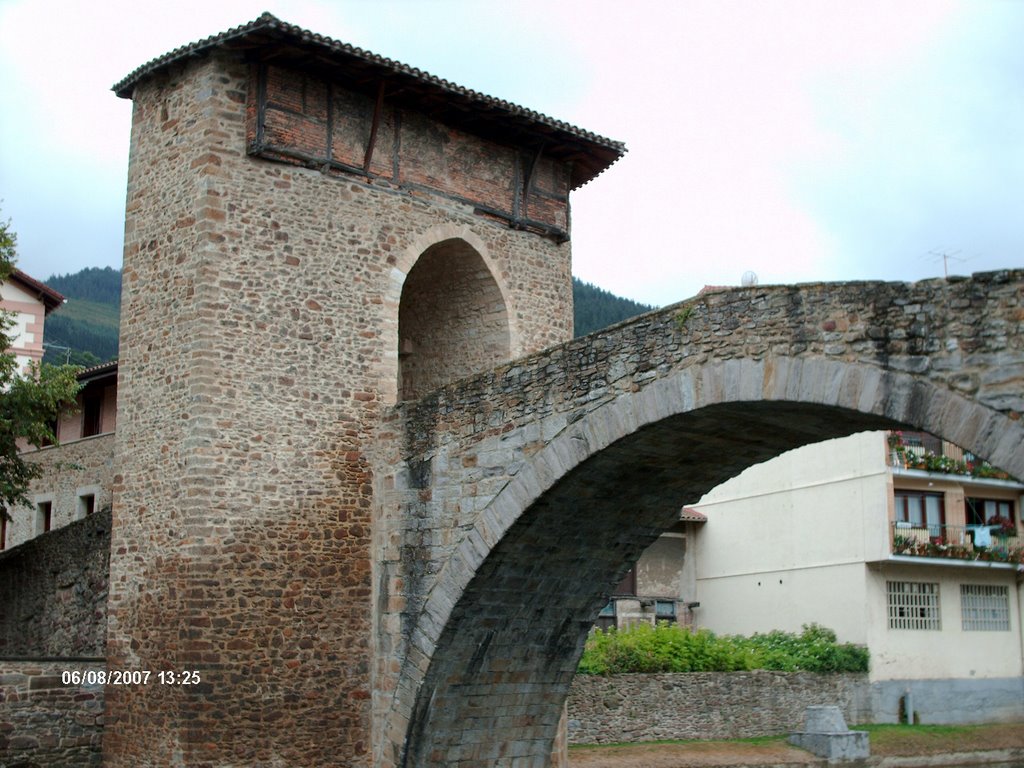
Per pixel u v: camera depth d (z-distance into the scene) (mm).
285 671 18844
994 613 36844
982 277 12867
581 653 21172
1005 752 32000
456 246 22156
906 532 34625
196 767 17938
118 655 19406
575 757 26156
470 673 19625
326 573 19453
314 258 20047
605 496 18172
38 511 34875
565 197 23750
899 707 33844
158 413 19391
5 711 19219
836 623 34812
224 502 18672
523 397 17828
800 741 29531
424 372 23859
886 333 13570
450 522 18750
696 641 30938
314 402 19719
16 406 25141
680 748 27984
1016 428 12359
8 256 24984
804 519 36281
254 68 19734
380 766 19297
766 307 14750
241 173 19516
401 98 21109
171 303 19484
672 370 15750
